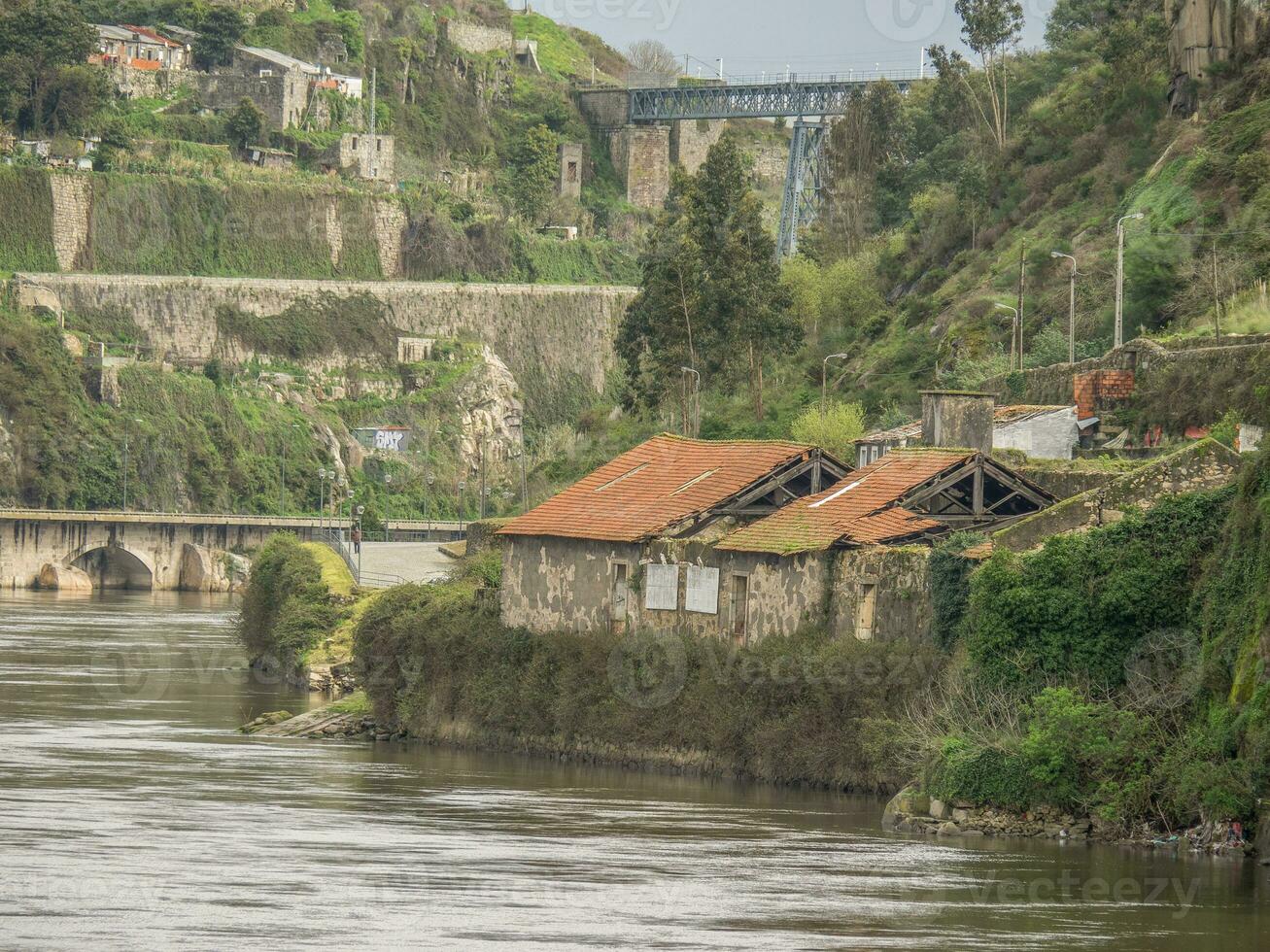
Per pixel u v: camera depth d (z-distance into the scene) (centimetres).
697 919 6312
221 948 5741
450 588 12500
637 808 8581
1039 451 11588
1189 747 7562
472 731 11050
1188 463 8450
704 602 9950
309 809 8500
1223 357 11050
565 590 10775
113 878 6756
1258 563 7469
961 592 8594
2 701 13362
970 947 6003
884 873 7069
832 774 9044
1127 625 8044
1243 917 6425
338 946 5803
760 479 10488
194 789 9094
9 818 8056
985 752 7944
